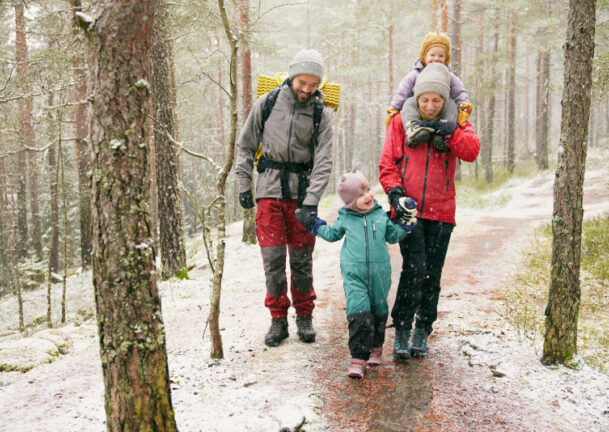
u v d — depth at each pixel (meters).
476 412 2.80
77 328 5.12
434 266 3.56
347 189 3.32
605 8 10.88
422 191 3.44
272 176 3.78
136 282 2.03
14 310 10.62
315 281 6.84
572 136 3.36
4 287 17.97
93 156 1.98
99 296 2.04
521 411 2.80
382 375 3.35
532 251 8.85
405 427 2.65
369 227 3.35
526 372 3.31
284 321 4.06
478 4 22.94
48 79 7.61
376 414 2.80
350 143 33.62
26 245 18.55
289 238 3.94
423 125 3.29
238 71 21.16
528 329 4.36
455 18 21.77
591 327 4.85
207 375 3.35
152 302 2.09
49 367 3.82
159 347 2.12
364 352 3.25
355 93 29.38
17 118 9.05
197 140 30.95
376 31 23.95
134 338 2.04
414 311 3.55
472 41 32.94
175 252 8.16
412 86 3.65
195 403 2.91
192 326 4.79
